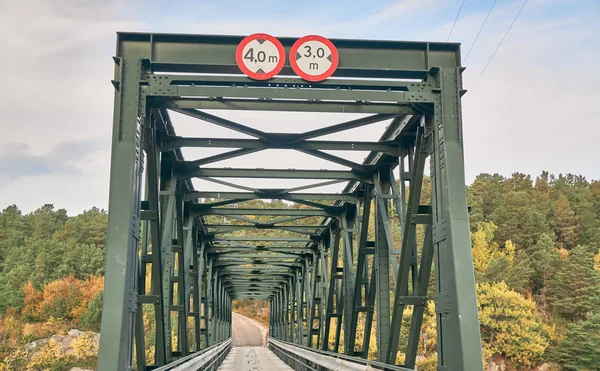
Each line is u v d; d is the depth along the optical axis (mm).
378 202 16422
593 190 149750
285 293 50938
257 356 41531
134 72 10797
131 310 9844
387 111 11852
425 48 11508
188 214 21594
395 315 12719
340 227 23359
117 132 10359
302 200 20781
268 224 27516
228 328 58875
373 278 17359
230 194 20688
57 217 188875
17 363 71250
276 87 11086
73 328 91000
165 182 16453
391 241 15109
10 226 169750
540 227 104188
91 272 125000
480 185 124875
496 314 65938
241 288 54906
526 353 63625
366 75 11547
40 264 125188
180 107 11656
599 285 74500
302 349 21703
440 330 10555
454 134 10844
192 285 27984
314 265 32781
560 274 80500
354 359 12719
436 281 10812
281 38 11273
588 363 61656
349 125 14203
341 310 22547
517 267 83375
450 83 11102
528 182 150125
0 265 136500
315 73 11164
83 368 69375
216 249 34094
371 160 17672
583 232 110938
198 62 11172
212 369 21375
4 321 89250
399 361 56594
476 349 9523
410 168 14703
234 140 15164
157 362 12453
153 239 12023
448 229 10281
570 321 75625
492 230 101125
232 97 11047
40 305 98500
